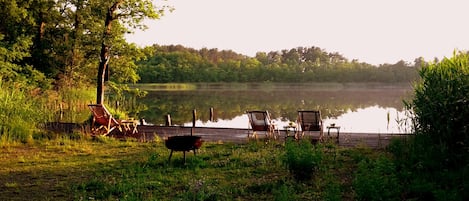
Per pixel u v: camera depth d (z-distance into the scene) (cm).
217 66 8550
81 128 1386
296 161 702
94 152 1018
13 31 2184
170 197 624
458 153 710
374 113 2506
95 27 1962
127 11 1806
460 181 602
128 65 2306
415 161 734
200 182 664
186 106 2964
